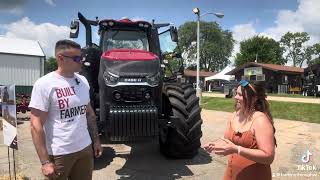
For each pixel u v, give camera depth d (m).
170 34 8.37
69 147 3.72
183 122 7.10
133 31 7.82
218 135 10.41
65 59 3.68
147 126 6.45
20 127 11.98
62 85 3.70
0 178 5.96
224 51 83.94
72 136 3.73
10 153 7.87
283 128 11.36
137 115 6.41
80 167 3.91
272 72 44.69
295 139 9.51
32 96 3.64
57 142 3.69
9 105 5.19
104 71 6.62
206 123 12.84
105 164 7.20
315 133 10.45
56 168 3.70
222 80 51.34
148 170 6.80
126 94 6.52
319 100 19.98
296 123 12.43
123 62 6.64
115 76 6.50
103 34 7.73
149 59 6.80
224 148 3.12
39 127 3.60
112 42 7.70
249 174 3.27
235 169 3.34
